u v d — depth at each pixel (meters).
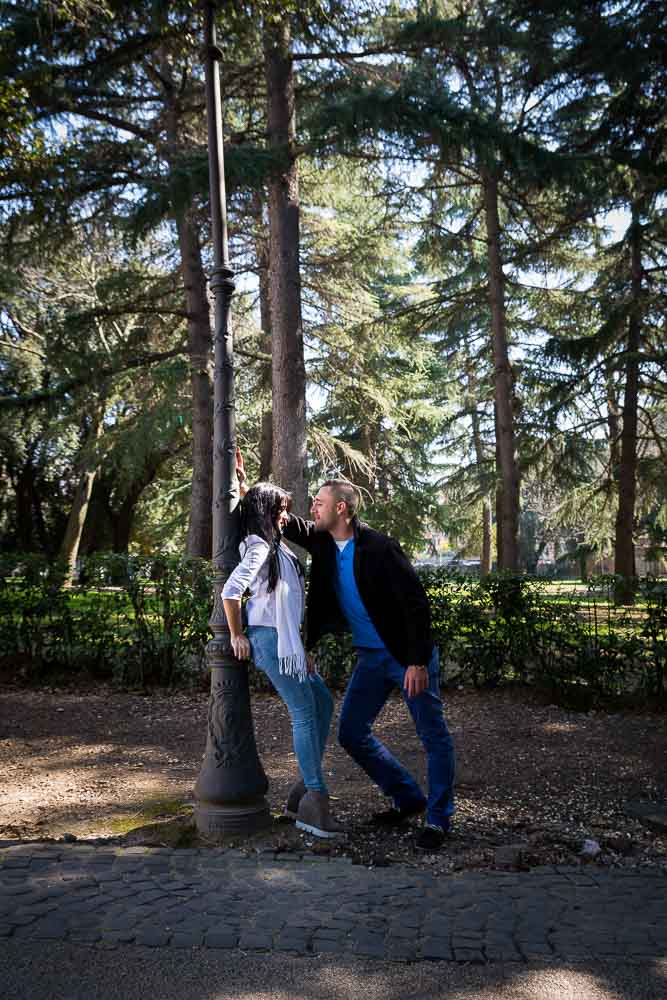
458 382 27.33
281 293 13.29
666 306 18.56
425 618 3.92
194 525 16.80
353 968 2.65
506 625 7.55
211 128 4.42
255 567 3.85
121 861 3.57
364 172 16.08
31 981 2.56
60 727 6.54
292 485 13.10
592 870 3.53
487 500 28.12
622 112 16.12
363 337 18.28
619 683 7.30
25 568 8.53
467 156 14.31
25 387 26.61
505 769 5.25
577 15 14.62
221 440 4.21
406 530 23.91
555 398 19.02
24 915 3.01
